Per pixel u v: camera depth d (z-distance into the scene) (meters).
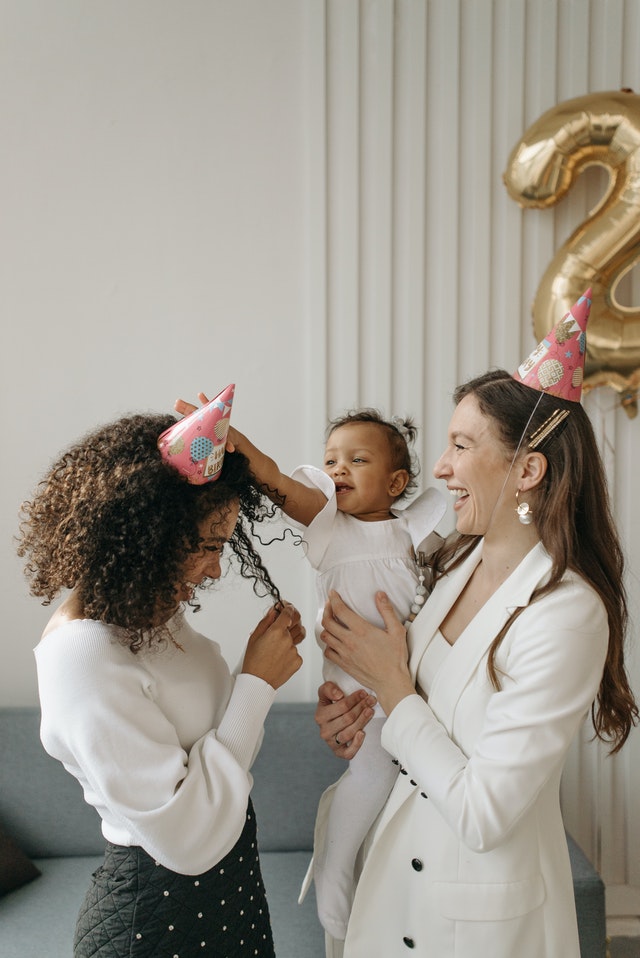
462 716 1.27
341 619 1.42
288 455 2.48
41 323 2.41
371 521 1.58
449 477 1.34
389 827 1.36
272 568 2.48
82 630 1.17
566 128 2.20
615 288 2.38
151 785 1.14
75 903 2.07
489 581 1.35
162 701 1.25
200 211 2.42
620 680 1.33
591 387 2.31
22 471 2.44
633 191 2.17
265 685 1.31
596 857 2.57
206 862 1.18
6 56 2.34
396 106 2.41
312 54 2.37
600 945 1.97
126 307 2.42
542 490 1.29
